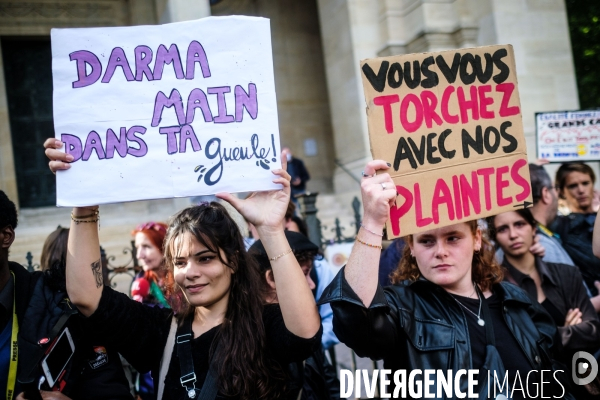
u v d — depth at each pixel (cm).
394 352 236
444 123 249
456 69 253
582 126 519
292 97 1488
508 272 348
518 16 1091
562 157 521
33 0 1248
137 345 238
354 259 219
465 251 242
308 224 630
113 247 1020
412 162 242
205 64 233
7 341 228
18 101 1254
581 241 455
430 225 241
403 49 1173
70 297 226
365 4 1208
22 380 209
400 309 235
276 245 222
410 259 277
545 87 1102
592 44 1700
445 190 245
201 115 231
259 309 236
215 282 230
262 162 231
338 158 1301
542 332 254
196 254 229
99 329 229
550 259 397
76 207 227
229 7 1471
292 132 1480
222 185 229
